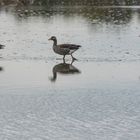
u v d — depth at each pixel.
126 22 61.16
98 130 19.08
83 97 24.12
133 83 27.23
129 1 98.81
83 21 62.06
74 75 29.41
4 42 42.44
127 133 18.73
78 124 19.83
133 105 22.67
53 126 19.55
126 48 39.16
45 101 23.38
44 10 79.44
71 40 44.00
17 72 30.14
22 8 84.62
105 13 74.12
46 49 38.88
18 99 23.75
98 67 31.67
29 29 52.66
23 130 19.06
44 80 28.05
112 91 25.39
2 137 18.23
